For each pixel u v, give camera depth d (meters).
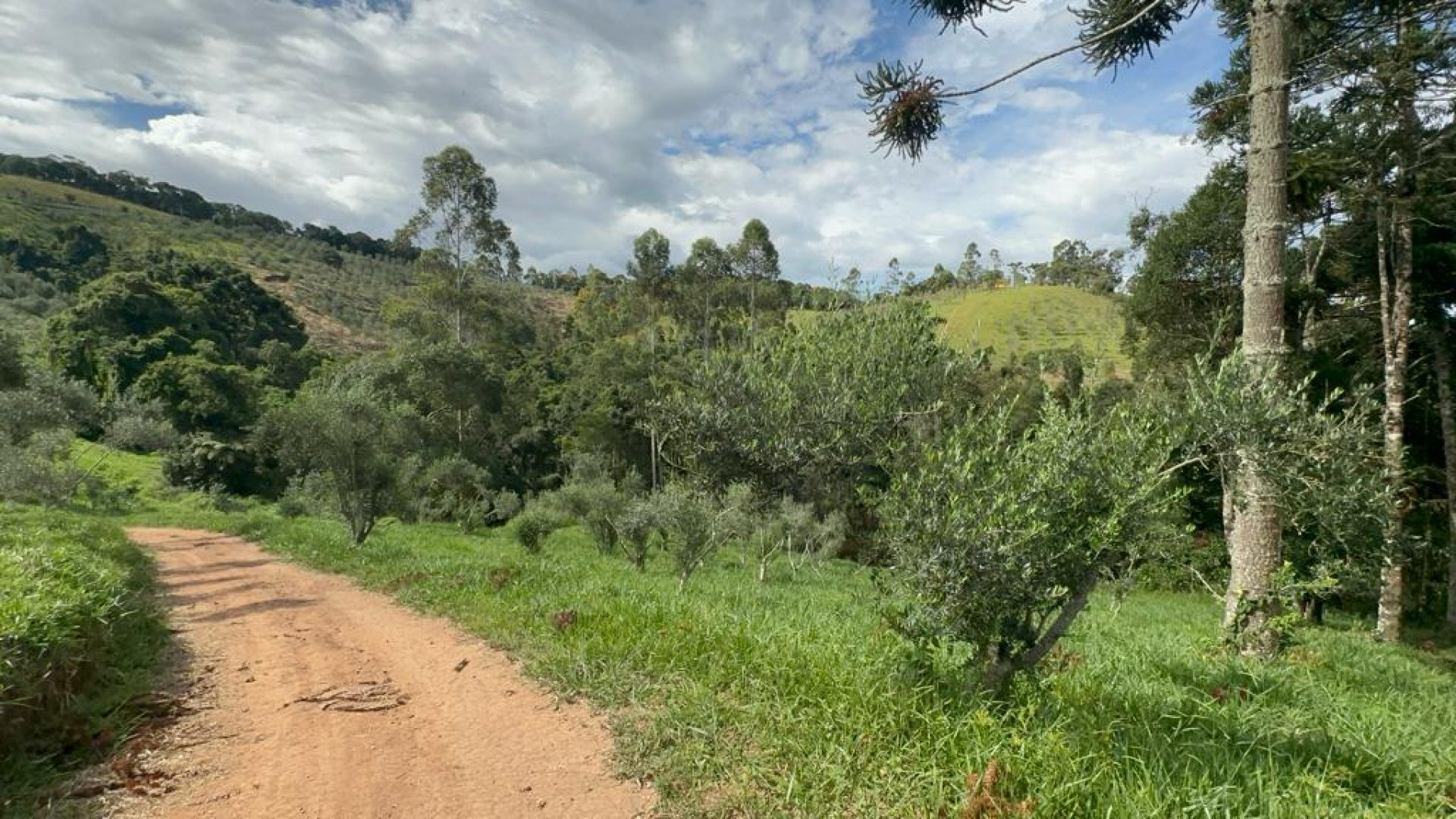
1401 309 12.06
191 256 66.31
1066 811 3.08
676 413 5.64
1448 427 15.21
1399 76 9.27
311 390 15.05
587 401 43.88
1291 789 3.28
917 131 7.05
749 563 17.89
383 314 54.28
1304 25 7.66
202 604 9.32
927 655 4.47
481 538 21.20
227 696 5.39
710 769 3.85
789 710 4.31
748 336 6.14
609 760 4.11
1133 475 3.77
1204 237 16.05
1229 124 11.35
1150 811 2.96
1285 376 6.20
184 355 44.06
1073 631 8.10
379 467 14.89
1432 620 18.45
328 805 3.59
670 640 5.77
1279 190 6.32
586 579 9.34
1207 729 4.07
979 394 5.47
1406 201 11.76
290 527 18.38
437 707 5.09
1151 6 6.54
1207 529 14.98
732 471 5.74
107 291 44.22
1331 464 5.41
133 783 3.81
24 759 3.80
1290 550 7.98
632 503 14.90
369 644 6.98
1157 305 17.52
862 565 5.21
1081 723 3.96
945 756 3.62
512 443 43.94
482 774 3.97
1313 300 15.91
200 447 33.66
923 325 5.28
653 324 53.56
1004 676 4.21
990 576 3.56
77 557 7.75
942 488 3.72
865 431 5.00
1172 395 5.49
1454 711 5.31
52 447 16.72
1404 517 15.90
